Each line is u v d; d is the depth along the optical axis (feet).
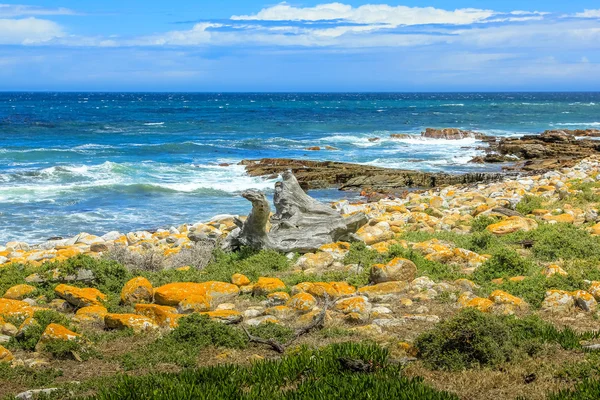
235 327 31.04
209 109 369.50
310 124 235.20
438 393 21.86
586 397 21.08
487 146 160.86
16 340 29.99
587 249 42.96
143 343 29.58
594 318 31.17
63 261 41.88
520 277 37.63
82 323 32.76
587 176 90.17
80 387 24.47
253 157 138.82
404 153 148.46
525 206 60.44
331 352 25.64
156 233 61.72
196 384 23.35
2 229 70.28
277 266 42.91
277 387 23.44
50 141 165.48
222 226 63.16
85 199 88.38
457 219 58.18
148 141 169.89
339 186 104.37
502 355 25.32
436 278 38.45
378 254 43.96
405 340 28.48
